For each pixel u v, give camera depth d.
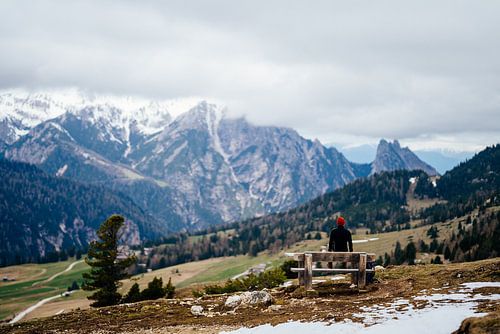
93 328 19.86
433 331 13.63
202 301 24.27
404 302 18.31
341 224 23.31
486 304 16.08
